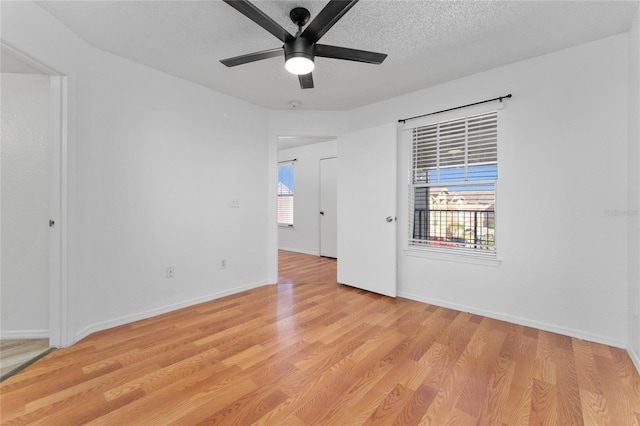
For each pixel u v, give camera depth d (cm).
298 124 387
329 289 364
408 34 216
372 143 348
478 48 235
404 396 159
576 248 232
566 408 149
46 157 229
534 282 251
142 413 145
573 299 233
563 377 177
